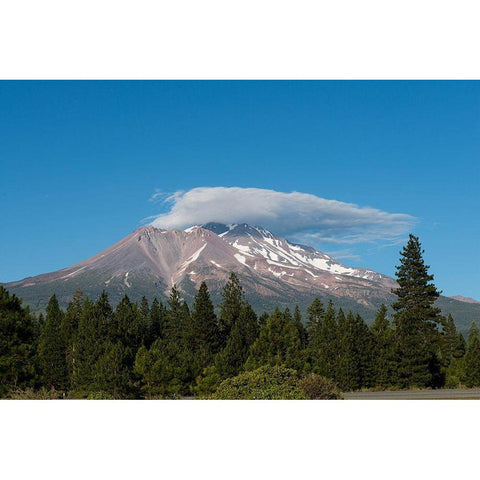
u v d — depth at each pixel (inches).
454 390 1526.8
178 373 1569.9
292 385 928.3
